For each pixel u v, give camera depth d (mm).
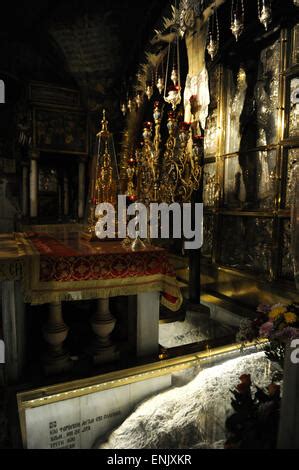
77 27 6527
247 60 4406
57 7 6391
